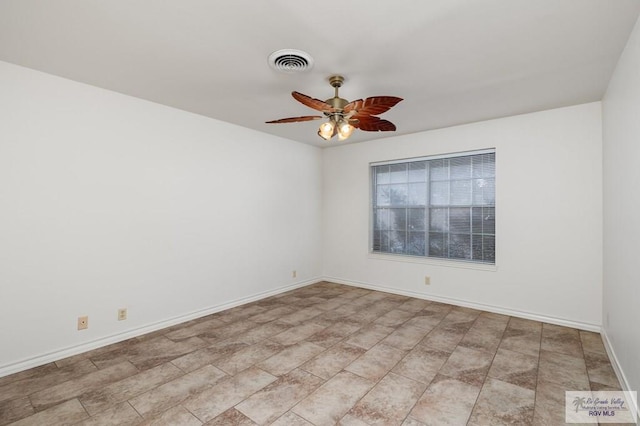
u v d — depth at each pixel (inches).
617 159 94.0
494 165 152.6
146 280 126.7
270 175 179.2
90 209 111.9
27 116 98.5
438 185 171.0
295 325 133.8
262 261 174.6
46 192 102.3
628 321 80.7
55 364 100.7
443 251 169.5
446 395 83.4
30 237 99.2
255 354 107.1
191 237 141.9
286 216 189.0
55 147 104.0
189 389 86.2
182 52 88.2
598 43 82.5
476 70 98.3
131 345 114.7
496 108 133.7
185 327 132.2
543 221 137.6
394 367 98.1
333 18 72.1
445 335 122.7
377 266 190.5
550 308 136.0
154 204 129.3
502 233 147.6
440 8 68.5
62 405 79.3
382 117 146.2
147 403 80.0
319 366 98.8
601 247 125.1
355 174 199.9
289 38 80.6
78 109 109.0
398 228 186.1
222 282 154.3
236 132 161.2
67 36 80.4
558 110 134.0
